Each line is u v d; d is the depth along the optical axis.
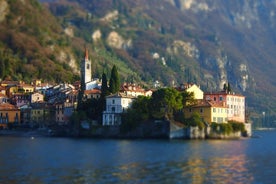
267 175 163.88
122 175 161.88
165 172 167.75
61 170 171.50
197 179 155.75
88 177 158.25
